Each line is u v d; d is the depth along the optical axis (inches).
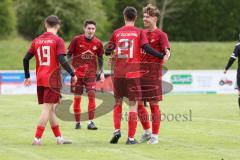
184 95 3782.0
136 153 1317.7
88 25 1854.1
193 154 1306.6
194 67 5718.5
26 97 3481.8
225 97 3563.0
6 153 1310.3
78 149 1374.3
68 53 1868.8
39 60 1422.2
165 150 1364.4
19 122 2022.6
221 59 5935.0
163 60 1429.6
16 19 7022.6
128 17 1457.9
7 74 3833.7
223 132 1747.0
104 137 1625.2
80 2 7391.7
